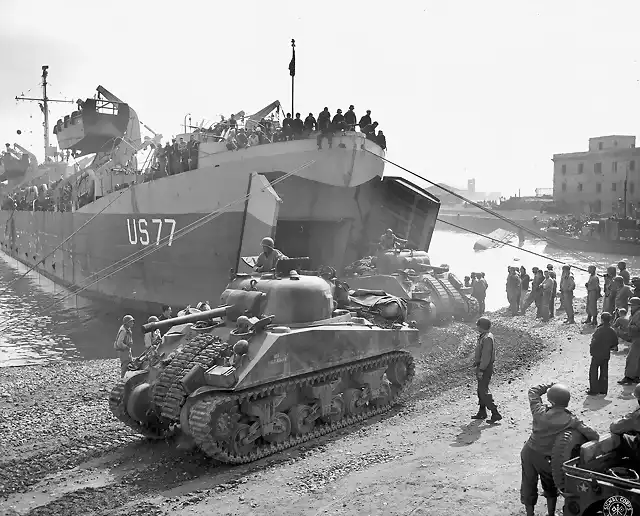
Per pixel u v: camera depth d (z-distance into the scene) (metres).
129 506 8.23
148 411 10.87
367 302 14.63
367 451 9.88
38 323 26.94
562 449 6.25
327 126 21.50
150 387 10.82
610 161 77.06
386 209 26.58
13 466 9.98
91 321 27.17
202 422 9.22
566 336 18.47
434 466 8.77
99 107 37.75
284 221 23.80
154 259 25.97
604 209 77.88
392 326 13.09
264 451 10.05
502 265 49.78
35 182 55.41
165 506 8.15
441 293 22.06
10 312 29.94
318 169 21.48
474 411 11.62
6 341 23.31
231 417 9.67
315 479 8.77
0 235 68.06
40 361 20.12
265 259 13.33
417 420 11.51
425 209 26.86
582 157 79.69
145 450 10.68
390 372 13.09
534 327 20.55
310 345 10.80
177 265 24.50
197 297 23.61
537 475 6.69
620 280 18.42
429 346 17.94
